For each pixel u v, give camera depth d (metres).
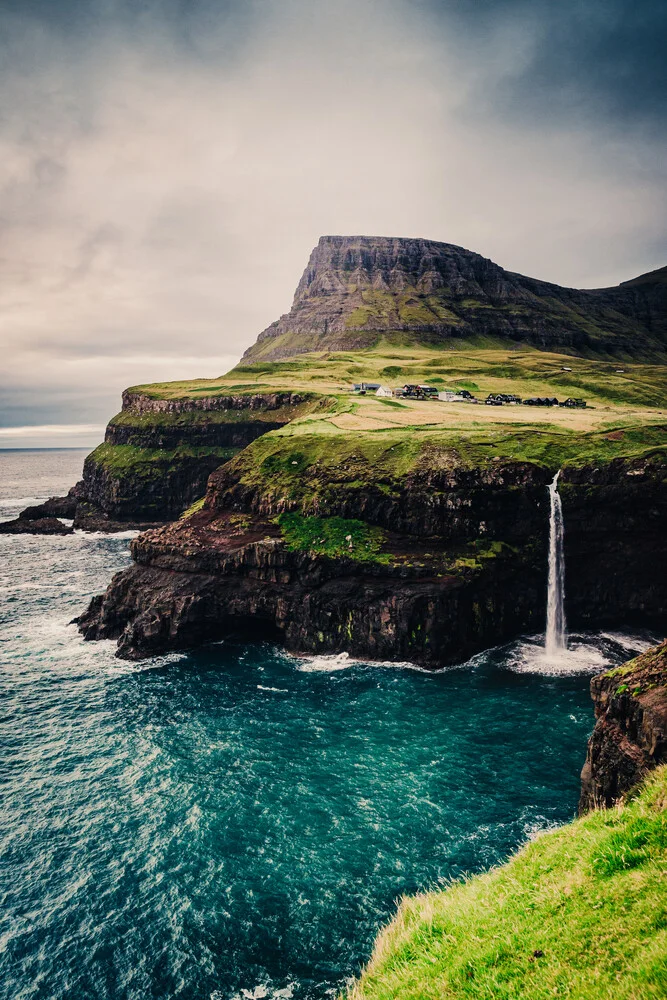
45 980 30.42
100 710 58.34
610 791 28.02
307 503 84.00
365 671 66.69
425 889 34.50
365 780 45.88
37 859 38.59
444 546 76.44
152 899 35.12
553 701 58.22
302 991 29.05
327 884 35.53
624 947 10.73
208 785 45.91
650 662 29.50
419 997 12.59
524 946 12.39
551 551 76.50
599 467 75.56
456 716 55.59
